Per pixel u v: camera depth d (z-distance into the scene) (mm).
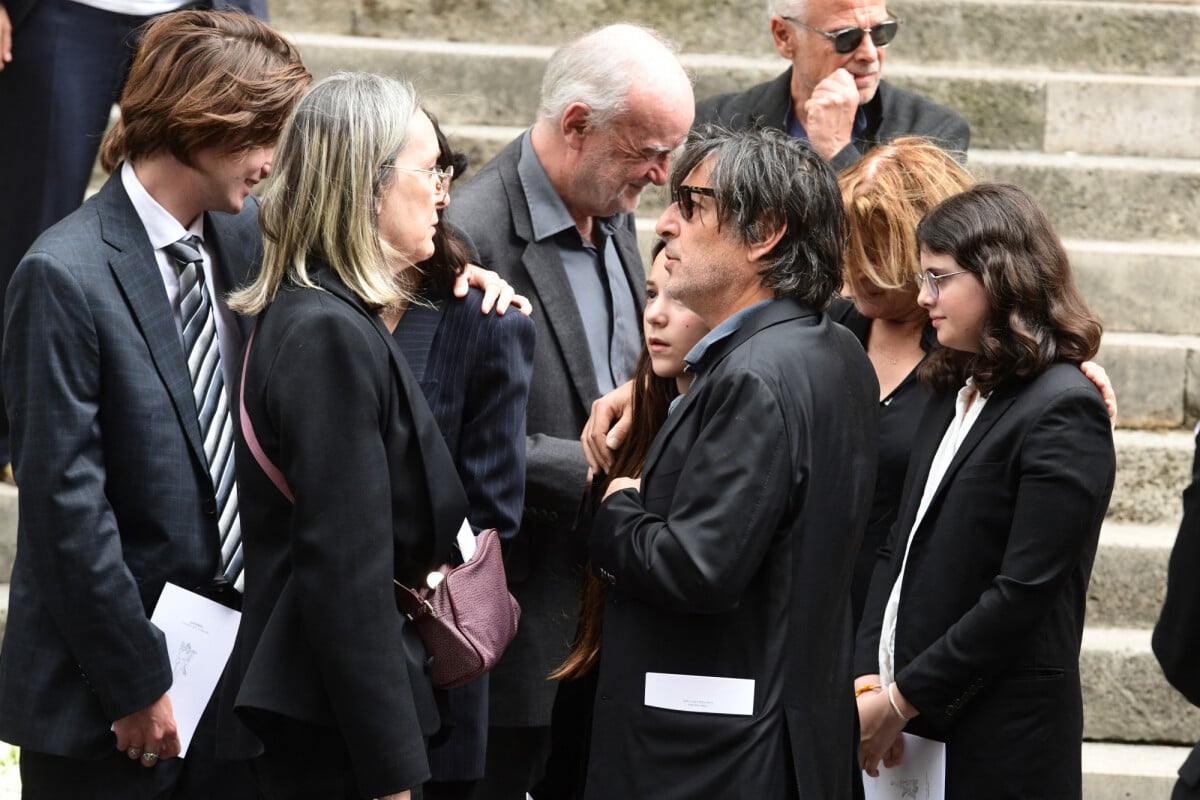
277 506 7371
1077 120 17656
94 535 8094
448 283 8930
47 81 13539
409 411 7496
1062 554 8477
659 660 7648
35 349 8109
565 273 10516
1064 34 18578
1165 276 15812
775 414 7422
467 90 17391
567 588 10266
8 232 13750
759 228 7812
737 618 7586
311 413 7066
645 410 9227
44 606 8430
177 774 8609
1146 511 14445
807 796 7535
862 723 8805
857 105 12859
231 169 8516
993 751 8695
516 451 8914
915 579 8992
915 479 9305
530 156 10508
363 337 7230
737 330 7918
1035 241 8797
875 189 9750
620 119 9977
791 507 7574
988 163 16562
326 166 7383
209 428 8695
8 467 14227
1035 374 8734
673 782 7527
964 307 8828
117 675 8117
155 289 8531
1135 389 15086
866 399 8094
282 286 7457
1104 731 13164
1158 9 18578
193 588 8555
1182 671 7965
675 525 7477
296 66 8648
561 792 9328
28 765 8680
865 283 9953
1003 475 8711
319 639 7031
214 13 8664
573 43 10367
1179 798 8164
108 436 8359
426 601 7660
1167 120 17625
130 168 8656
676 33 18688
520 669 10141
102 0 13531
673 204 8117
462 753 8766
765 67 17500
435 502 7508
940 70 18109
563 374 10375
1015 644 8508
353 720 7051
